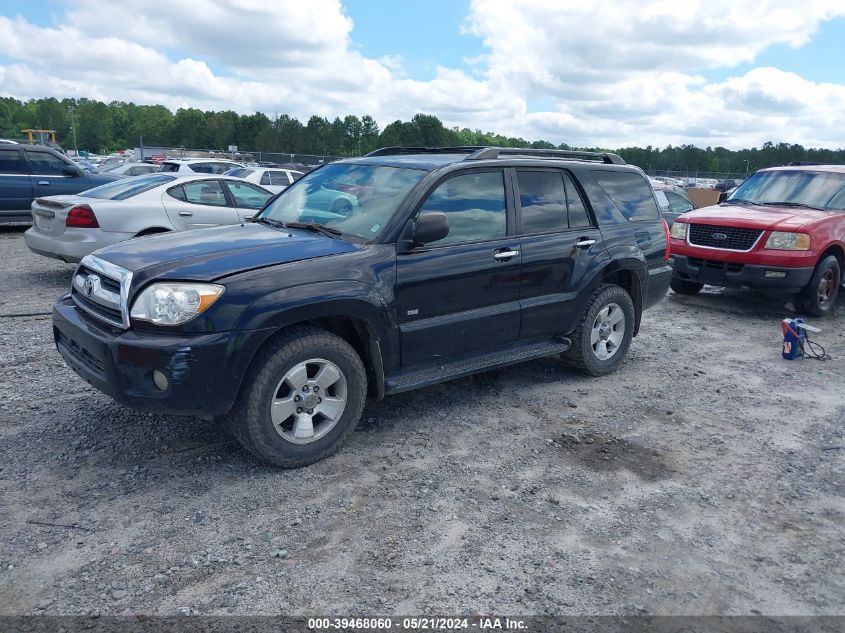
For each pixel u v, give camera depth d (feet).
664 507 12.35
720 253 28.96
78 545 10.62
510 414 16.61
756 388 19.20
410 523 11.53
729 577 10.35
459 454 14.28
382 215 14.74
